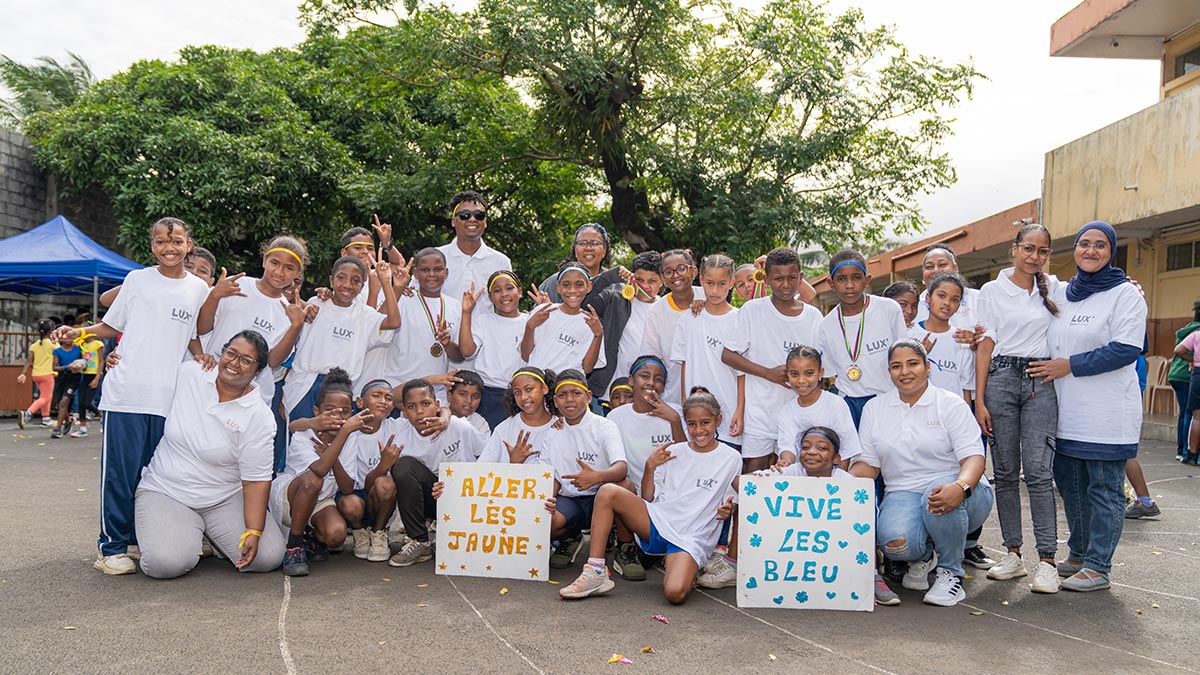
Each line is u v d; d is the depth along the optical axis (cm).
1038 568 464
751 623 399
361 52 1436
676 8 1306
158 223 477
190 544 453
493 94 1675
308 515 471
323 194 1802
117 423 465
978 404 483
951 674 333
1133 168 1184
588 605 423
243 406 453
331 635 366
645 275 602
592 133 1374
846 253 500
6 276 1335
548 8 1250
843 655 354
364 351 551
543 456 504
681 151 1462
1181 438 970
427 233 1942
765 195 1429
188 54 1856
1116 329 445
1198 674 337
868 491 430
